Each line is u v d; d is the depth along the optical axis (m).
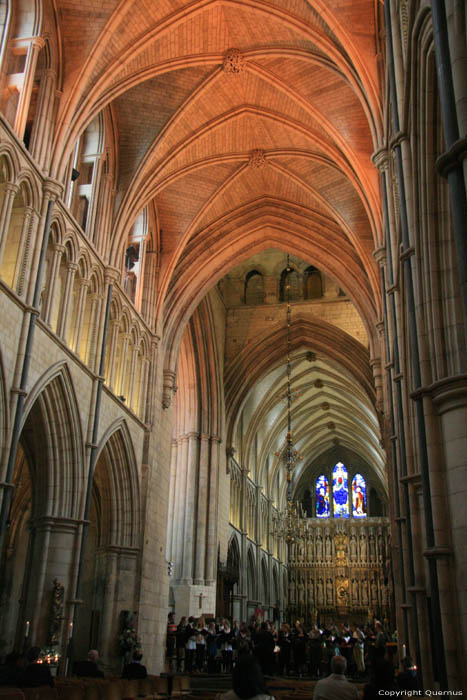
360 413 49.25
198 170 26.14
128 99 22.56
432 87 10.51
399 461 16.77
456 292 10.16
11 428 14.96
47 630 16.94
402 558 16.84
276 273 38.88
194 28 20.42
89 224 20.73
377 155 17.59
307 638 24.28
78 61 18.48
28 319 15.78
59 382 17.94
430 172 10.59
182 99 22.77
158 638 24.25
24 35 17.11
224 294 39.16
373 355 27.30
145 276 26.50
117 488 22.72
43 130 17.47
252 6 19.45
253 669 5.22
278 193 28.73
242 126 25.12
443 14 8.07
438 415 9.82
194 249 28.95
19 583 25.91
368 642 23.39
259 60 21.88
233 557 39.81
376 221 21.42
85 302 20.00
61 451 18.33
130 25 18.91
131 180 23.03
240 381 38.38
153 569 24.16
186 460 34.19
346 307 37.22
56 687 9.55
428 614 13.28
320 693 7.32
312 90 22.08
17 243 16.19
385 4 14.41
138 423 23.88
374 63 17.95
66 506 18.30
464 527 9.03
